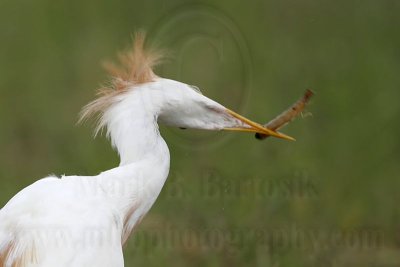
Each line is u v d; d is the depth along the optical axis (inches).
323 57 602.2
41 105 577.0
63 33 616.1
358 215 493.4
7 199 506.0
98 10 621.9
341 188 514.3
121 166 335.0
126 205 331.0
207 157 502.6
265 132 356.2
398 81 584.4
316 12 627.2
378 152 538.6
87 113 340.8
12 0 628.7
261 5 621.9
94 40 603.8
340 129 551.2
